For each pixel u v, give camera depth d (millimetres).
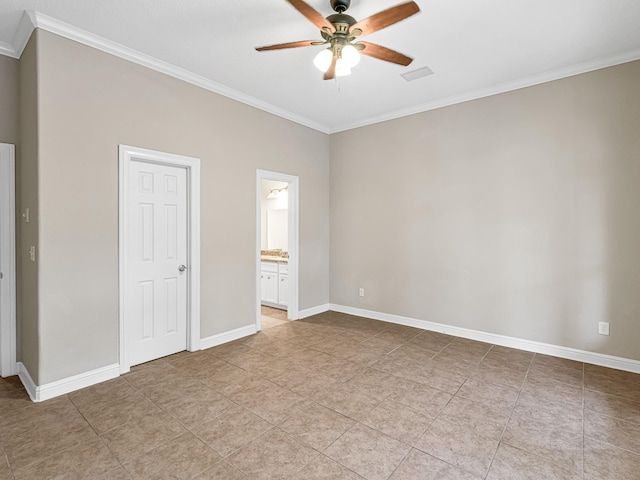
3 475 1733
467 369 3047
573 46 2828
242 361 3211
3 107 2805
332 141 5133
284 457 1879
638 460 1859
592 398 2527
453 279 4000
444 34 2654
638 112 2914
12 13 2393
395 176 4461
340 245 5078
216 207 3639
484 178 3752
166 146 3193
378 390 2654
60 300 2555
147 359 3182
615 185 3027
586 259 3176
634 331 2965
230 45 2842
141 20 2486
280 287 5293
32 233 2564
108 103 2805
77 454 1894
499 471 1775
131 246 3037
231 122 3770
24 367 2818
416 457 1883
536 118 3414
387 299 4582
